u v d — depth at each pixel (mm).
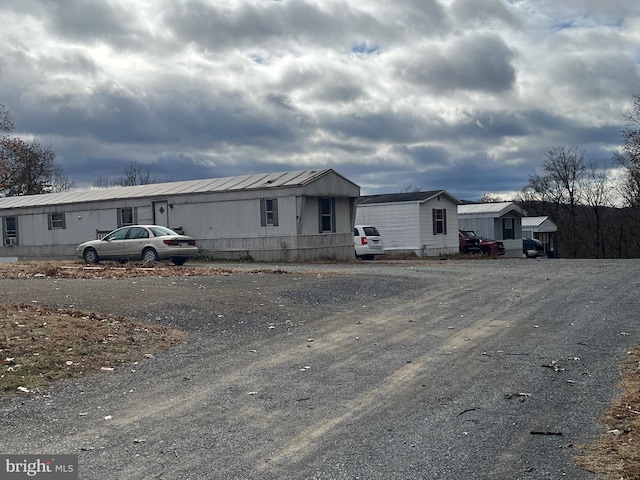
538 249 45094
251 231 26578
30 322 10516
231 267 22547
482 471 5230
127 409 6969
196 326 11344
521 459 5477
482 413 6727
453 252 36156
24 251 32188
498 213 39688
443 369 8555
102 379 8141
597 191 64188
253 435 6141
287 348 9859
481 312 12727
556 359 8977
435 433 6141
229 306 13008
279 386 7816
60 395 7465
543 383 7809
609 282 16938
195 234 27844
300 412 6828
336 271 20203
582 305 13297
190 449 5785
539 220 50156
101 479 5129
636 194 55625
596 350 9461
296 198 25484
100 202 30016
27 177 58469
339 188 27641
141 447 5844
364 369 8594
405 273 19594
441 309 13125
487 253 36688
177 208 28328
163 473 5250
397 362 8945
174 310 12383
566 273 19641
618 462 5363
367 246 29906
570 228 66062
